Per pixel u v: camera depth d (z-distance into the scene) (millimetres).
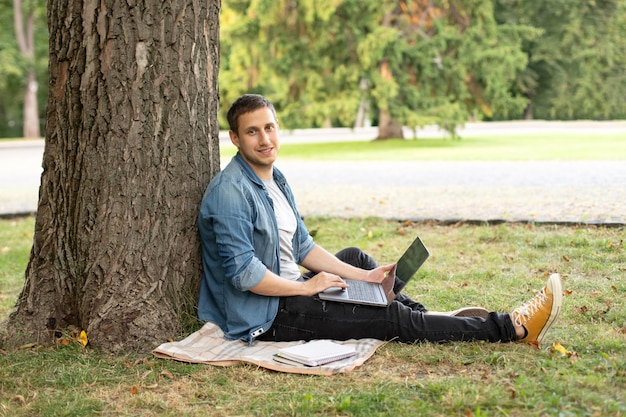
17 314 4328
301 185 12523
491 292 5301
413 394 3342
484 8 22750
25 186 13883
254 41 22266
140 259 4180
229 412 3266
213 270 4188
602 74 31047
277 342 4023
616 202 8953
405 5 23000
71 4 4125
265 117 4074
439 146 20734
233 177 4059
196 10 4238
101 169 4160
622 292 5086
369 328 3996
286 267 4207
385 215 8977
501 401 3188
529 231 7355
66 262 4281
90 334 4113
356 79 21672
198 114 4309
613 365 3543
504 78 23047
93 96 4137
